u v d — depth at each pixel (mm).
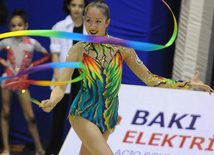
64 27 10227
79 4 10094
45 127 11484
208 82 11672
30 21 11359
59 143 10586
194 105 9656
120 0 11312
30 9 11305
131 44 5281
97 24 5949
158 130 9383
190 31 11453
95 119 6004
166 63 11797
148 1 11359
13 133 11438
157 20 11492
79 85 10203
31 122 10961
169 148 9250
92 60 6020
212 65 11609
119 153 9102
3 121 10750
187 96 9734
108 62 6035
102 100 6078
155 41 11578
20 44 10438
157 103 9633
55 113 10445
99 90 6035
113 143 9180
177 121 9508
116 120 6414
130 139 9250
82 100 6078
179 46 11555
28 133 11461
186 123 9508
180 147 9281
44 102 5590
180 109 9617
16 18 10445
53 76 10656
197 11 11359
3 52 11258
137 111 9523
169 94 9727
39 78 11391
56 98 5770
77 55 6059
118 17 11414
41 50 10789
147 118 9484
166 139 9320
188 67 11594
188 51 11539
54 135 10547
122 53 6219
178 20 11562
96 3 6035
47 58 10891
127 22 11453
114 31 11453
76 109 6078
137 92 9703
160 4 11438
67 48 10273
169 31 11586
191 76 11633
